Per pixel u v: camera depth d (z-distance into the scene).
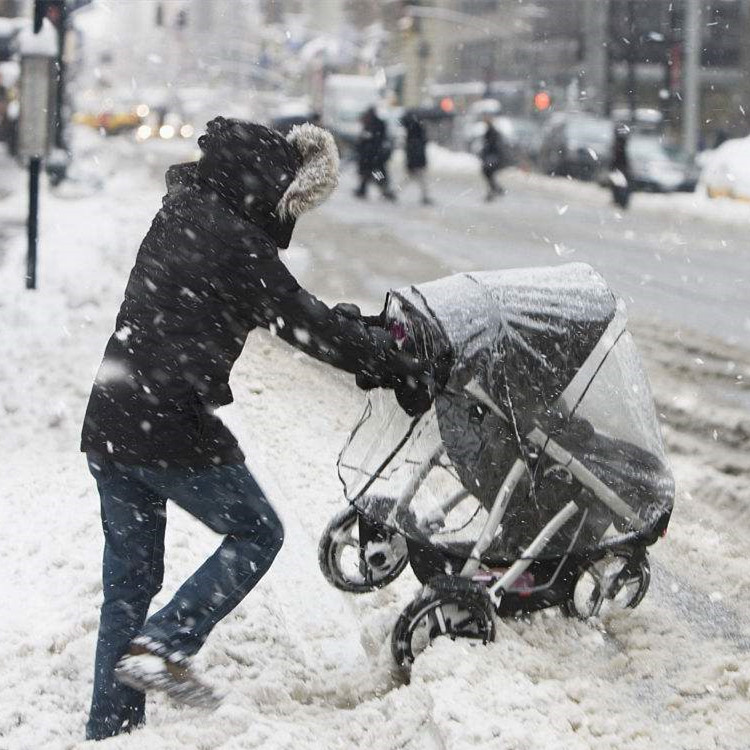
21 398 10.42
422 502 6.12
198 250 5.05
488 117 39.41
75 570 6.82
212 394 5.14
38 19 14.81
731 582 7.61
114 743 4.96
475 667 5.77
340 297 17.03
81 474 8.50
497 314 5.89
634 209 37.41
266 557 5.40
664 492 6.30
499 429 6.01
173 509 7.57
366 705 5.57
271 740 5.05
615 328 6.12
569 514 6.19
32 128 14.92
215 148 5.09
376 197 39.38
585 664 6.25
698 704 5.78
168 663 5.15
